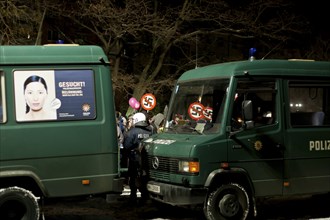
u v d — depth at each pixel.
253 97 8.49
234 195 8.30
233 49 29.95
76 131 7.68
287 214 9.61
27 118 7.47
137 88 24.52
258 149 8.40
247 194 8.40
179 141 8.50
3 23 18.25
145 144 9.30
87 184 7.73
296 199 11.31
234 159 8.23
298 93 8.88
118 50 24.00
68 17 22.22
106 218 9.05
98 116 7.83
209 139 8.13
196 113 8.87
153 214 9.46
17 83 7.46
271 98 8.64
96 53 7.92
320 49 27.08
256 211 9.12
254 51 9.09
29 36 19.77
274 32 25.16
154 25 21.89
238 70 8.40
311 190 8.86
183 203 8.06
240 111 8.37
